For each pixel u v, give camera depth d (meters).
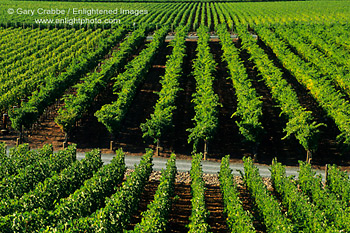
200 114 43.19
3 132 44.44
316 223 25.28
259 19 105.94
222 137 45.03
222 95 56.09
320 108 49.72
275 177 32.78
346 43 73.25
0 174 31.52
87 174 31.97
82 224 22.30
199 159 34.12
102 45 69.38
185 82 60.97
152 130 39.94
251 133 39.03
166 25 92.25
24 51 68.00
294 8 121.94
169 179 29.80
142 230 22.36
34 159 33.59
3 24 88.62
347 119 41.03
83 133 45.16
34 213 23.08
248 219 24.17
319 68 60.56
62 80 50.72
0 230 21.59
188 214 29.69
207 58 60.09
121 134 45.16
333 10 117.25
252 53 64.81
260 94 56.75
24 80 53.97
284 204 30.33
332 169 33.72
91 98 47.81
